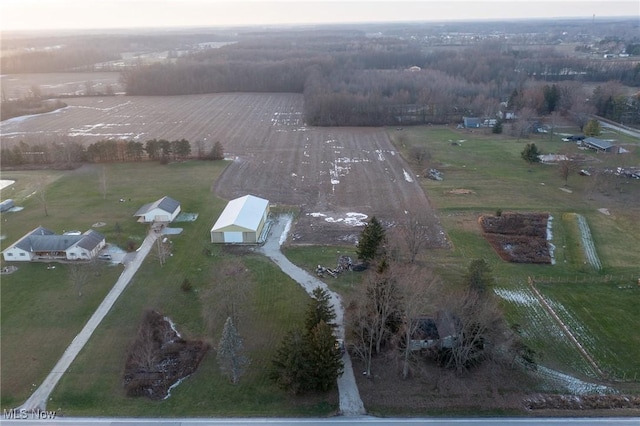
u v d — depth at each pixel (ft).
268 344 138.72
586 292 168.14
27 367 128.36
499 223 217.97
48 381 123.54
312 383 116.88
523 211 232.73
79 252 184.14
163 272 176.76
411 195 254.47
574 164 281.33
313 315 129.70
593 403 118.52
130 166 303.48
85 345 137.39
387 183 272.92
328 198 251.60
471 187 265.54
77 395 119.03
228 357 120.78
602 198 250.37
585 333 146.30
